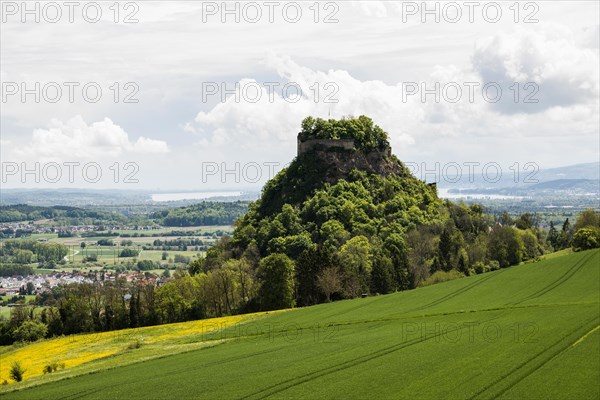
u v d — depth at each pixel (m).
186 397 51.91
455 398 45.88
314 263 133.38
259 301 133.25
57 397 56.06
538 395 45.22
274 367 60.00
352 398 47.97
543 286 101.50
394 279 142.88
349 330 80.75
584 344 57.34
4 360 94.00
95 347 94.56
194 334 94.06
